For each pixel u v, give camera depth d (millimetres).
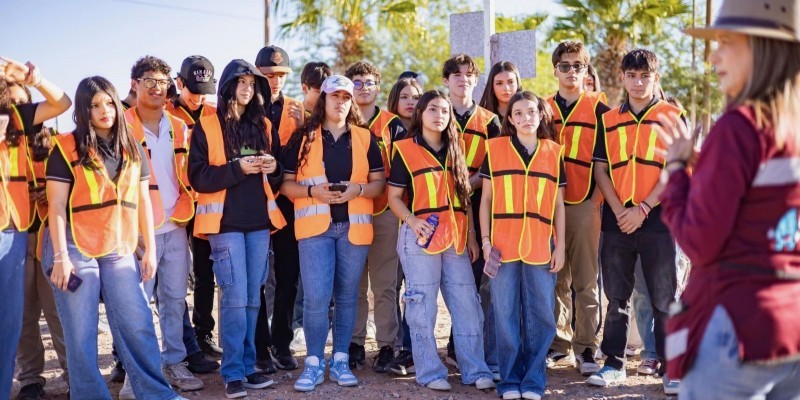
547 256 5441
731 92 2848
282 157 5801
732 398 2664
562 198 5602
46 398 5496
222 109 5523
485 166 5621
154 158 5605
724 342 2615
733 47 2805
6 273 4754
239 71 5445
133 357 4949
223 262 5422
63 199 4770
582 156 6000
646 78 5559
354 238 5652
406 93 6562
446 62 6309
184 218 5633
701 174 2666
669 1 16844
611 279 5738
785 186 2611
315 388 5656
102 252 4785
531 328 5516
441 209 5641
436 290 5676
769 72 2691
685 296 2807
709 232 2605
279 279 6117
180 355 5680
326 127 5801
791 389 2725
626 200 5555
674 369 2768
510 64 6391
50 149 5160
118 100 4910
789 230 2625
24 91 5301
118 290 4859
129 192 4934
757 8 2711
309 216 5613
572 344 6227
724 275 2652
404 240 5688
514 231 5465
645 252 5551
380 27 18422
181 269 5668
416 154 5680
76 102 4812
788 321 2580
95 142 4820
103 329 7699
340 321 5797
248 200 5488
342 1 17375
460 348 5742
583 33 17422
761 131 2605
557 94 6262
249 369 5637
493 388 5648
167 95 6344
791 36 2660
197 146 5445
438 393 5555
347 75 6461
